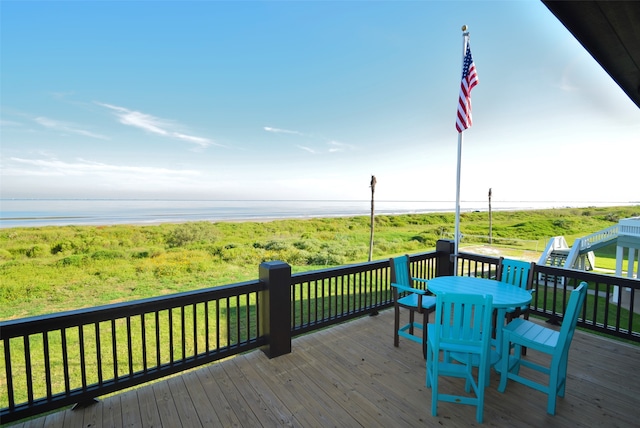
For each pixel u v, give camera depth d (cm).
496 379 261
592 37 169
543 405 222
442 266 492
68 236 2472
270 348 298
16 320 196
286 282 307
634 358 296
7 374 192
